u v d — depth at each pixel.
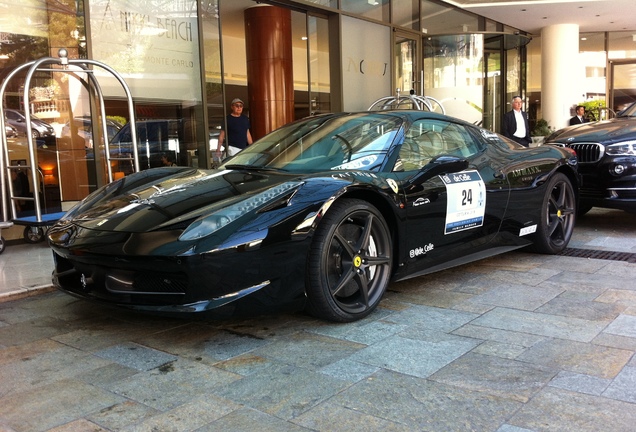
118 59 6.39
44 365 2.50
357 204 2.90
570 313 3.04
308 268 2.74
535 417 1.92
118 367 2.46
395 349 2.58
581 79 17.58
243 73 11.05
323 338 2.76
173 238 2.48
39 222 5.03
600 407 1.98
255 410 2.03
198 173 3.46
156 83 6.77
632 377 2.22
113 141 6.45
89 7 6.09
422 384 2.21
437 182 3.37
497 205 3.86
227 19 9.97
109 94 6.36
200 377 2.33
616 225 5.98
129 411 2.04
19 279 3.92
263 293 2.58
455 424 1.89
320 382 2.25
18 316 3.23
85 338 2.85
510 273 3.98
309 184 2.81
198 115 7.23
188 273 2.42
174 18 6.89
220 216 2.58
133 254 2.48
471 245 3.71
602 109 16.30
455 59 11.62
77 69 5.66
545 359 2.43
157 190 3.14
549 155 4.49
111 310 3.32
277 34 9.28
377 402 2.06
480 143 4.05
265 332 2.87
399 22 10.71
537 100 17.22
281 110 9.54
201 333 2.88
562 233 4.61
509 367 2.35
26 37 6.15
